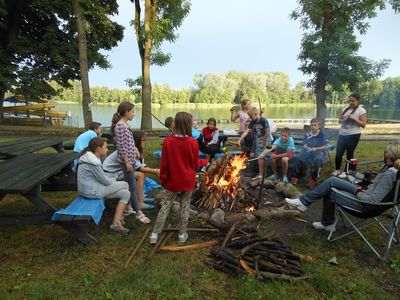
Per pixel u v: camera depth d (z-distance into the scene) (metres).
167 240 3.41
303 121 29.62
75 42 17.55
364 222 4.05
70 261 2.97
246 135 6.70
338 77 16.05
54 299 2.39
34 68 16.72
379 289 2.63
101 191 3.44
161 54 14.96
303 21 17.14
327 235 3.64
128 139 3.65
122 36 19.14
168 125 5.79
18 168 3.63
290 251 3.05
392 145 3.21
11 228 3.67
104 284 2.58
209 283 2.64
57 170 3.60
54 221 3.02
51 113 24.09
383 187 3.09
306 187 5.62
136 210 3.90
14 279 2.67
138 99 16.61
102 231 3.61
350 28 16.75
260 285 2.56
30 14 17.50
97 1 14.08
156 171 4.19
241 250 2.98
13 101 23.17
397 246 3.40
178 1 14.70
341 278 2.77
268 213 4.05
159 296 2.43
